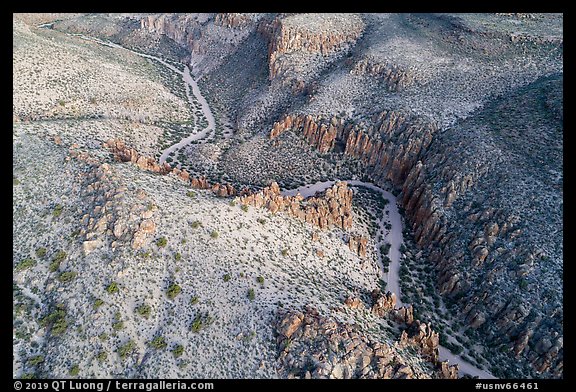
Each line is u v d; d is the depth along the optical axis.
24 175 71.69
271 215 74.88
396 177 97.88
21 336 53.81
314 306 58.75
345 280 72.12
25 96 104.75
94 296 55.88
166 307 55.88
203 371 50.09
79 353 51.59
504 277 68.69
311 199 82.81
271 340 52.72
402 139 97.62
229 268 60.62
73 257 60.16
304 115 110.00
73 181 70.94
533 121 89.00
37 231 63.97
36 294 58.00
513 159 82.38
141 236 60.50
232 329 53.88
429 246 81.38
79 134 94.38
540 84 101.31
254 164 105.12
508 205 75.25
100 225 61.97
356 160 103.50
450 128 95.88
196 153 110.62
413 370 53.03
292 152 107.50
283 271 65.38
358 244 80.00
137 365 50.66
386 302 66.25
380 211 92.31
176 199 69.19
